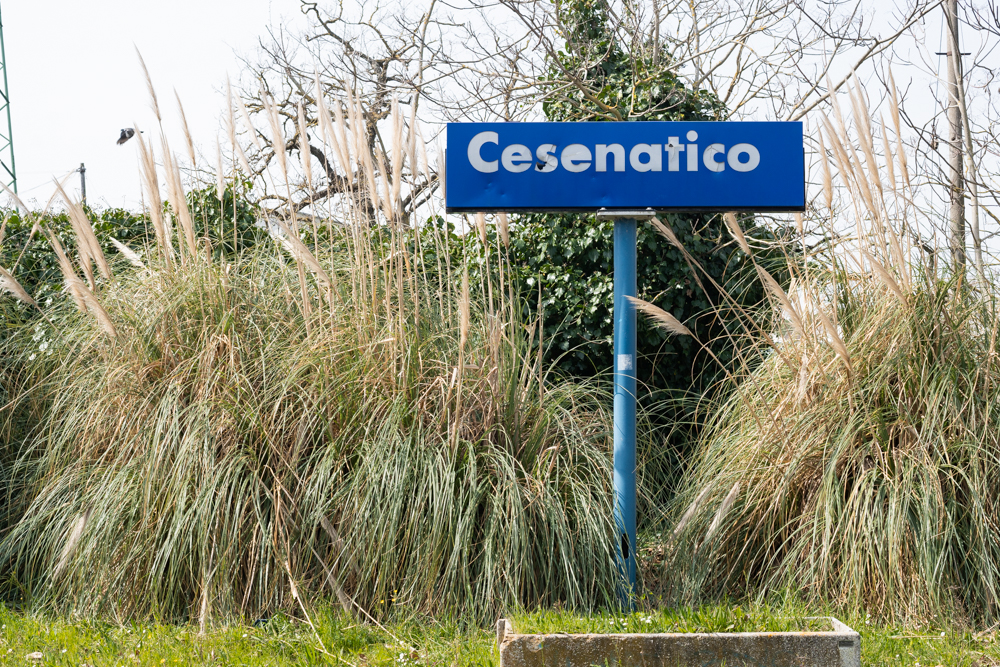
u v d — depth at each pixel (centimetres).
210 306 536
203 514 443
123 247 564
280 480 470
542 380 530
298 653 400
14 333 602
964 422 471
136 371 511
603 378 752
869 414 480
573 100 927
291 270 586
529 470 487
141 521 461
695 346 768
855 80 529
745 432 517
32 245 766
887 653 388
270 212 662
